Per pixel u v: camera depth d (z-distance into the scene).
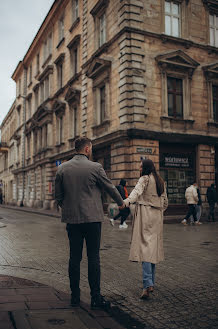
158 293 4.25
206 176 17.05
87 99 20.27
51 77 27.95
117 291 4.34
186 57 16.89
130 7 15.76
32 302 3.64
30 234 10.51
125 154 15.23
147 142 15.35
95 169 3.69
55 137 26.69
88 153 3.92
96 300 3.55
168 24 17.05
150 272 4.06
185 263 6.04
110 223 13.97
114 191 3.73
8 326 2.92
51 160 27.14
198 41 17.69
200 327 3.17
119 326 3.08
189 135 16.48
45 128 29.22
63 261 6.25
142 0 16.11
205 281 4.81
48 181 27.28
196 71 17.41
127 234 10.55
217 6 18.42
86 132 20.23
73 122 23.22
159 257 4.17
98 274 3.62
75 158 3.83
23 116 37.44
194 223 13.70
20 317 3.16
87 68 20.27
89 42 20.22
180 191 16.67
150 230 4.13
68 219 3.62
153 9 16.41
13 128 44.78
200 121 17.30
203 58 17.78
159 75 16.23
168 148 16.41
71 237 3.68
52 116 27.50
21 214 22.25
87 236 3.66
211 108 17.61
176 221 14.52
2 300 3.69
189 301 3.93
